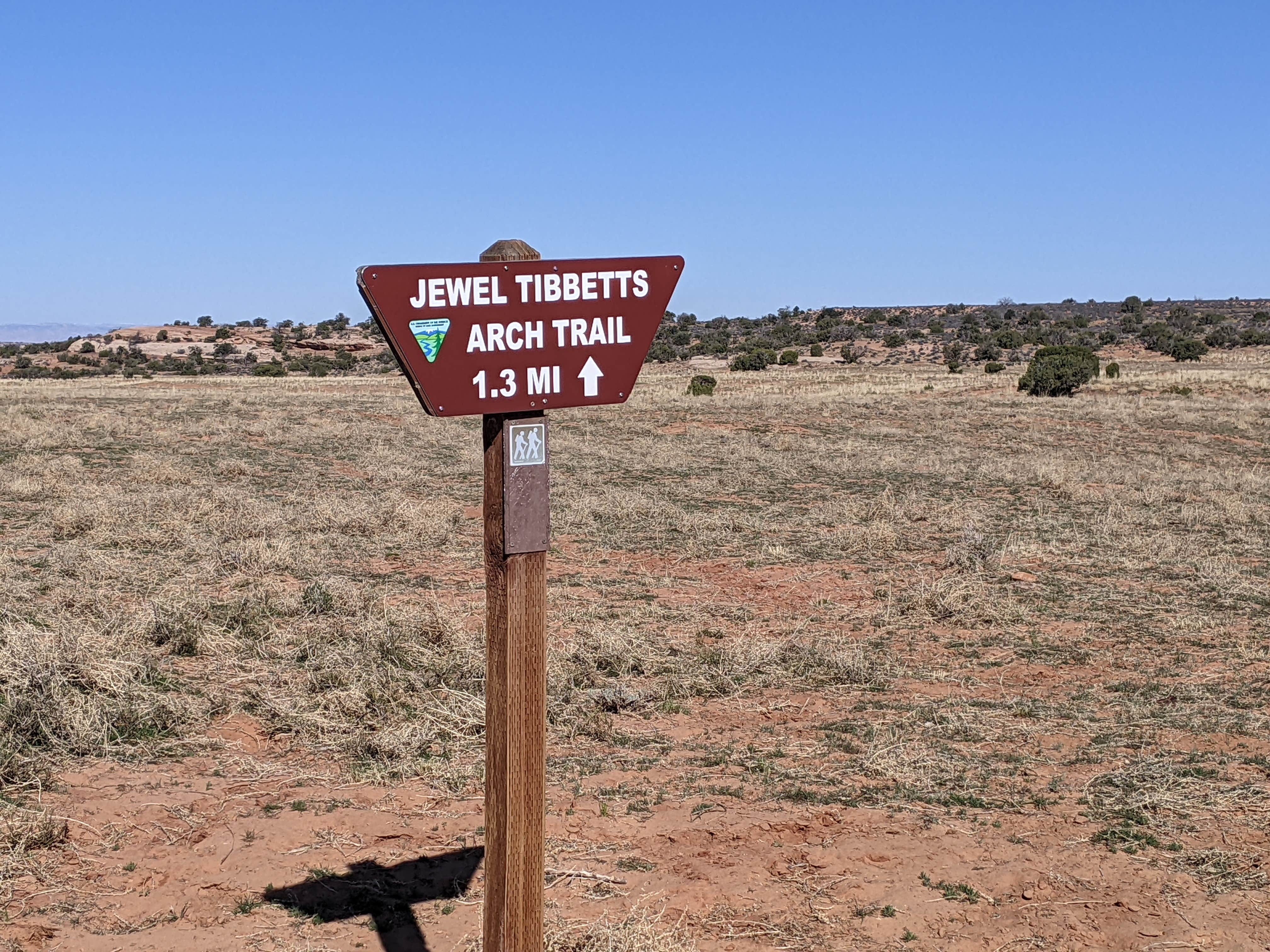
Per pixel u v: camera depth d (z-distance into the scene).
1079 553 12.77
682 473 20.25
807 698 7.62
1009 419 32.19
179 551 11.50
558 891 4.73
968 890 4.74
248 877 4.78
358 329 132.00
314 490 17.00
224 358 105.50
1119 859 5.04
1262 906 4.60
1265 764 6.21
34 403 29.33
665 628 9.30
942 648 8.88
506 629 3.29
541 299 3.25
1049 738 6.71
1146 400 40.31
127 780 5.75
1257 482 19.75
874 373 69.25
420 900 4.65
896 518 15.36
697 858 5.05
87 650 7.20
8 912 4.39
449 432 26.70
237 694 7.14
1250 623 9.59
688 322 151.50
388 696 7.03
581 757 6.38
